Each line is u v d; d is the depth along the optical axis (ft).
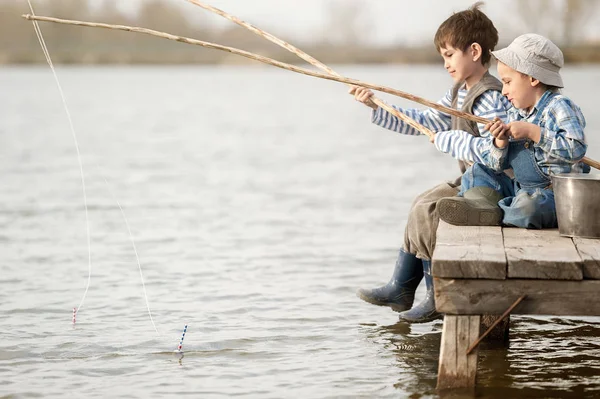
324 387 16.53
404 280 20.36
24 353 18.45
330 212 34.99
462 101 19.56
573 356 18.13
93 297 22.75
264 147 59.82
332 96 122.11
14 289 23.56
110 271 25.44
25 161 50.72
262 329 20.08
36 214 34.24
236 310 21.58
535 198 17.24
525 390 16.14
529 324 20.51
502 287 14.85
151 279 24.52
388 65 212.43
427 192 19.61
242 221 33.06
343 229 31.58
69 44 224.53
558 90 17.97
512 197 17.80
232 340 19.30
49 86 140.05
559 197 16.46
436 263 14.88
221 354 18.44
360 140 64.44
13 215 34.04
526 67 17.47
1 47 217.77
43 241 29.43
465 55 19.25
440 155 55.16
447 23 19.45
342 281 24.39
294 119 83.46
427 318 19.77
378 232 31.04
